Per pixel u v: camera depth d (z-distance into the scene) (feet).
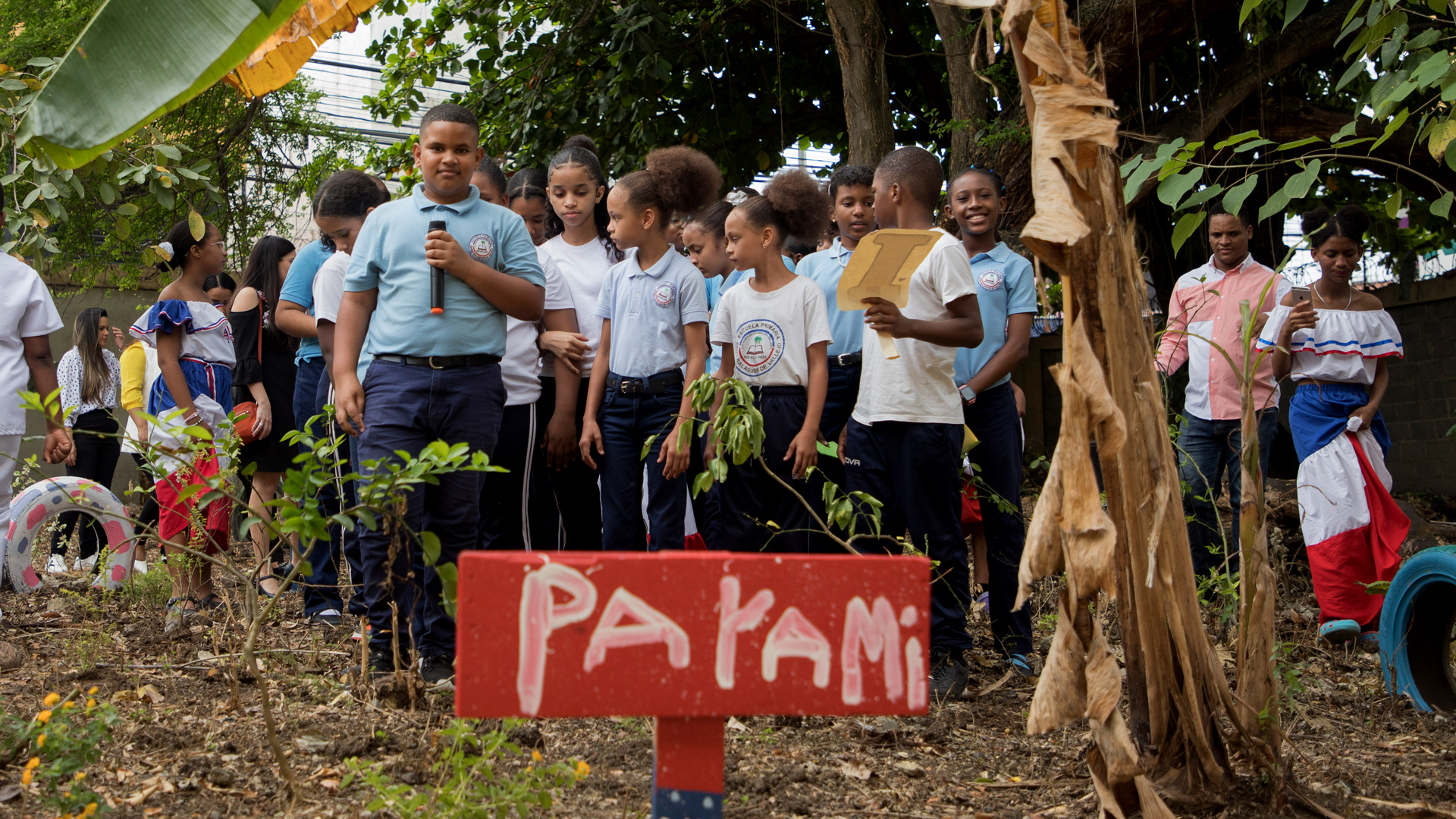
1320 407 15.47
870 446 13.03
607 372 13.91
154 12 7.87
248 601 11.04
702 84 35.58
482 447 11.62
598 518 15.21
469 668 4.25
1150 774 8.20
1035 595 16.21
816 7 36.22
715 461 11.09
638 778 8.59
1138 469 7.84
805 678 4.47
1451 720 11.15
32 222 14.43
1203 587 13.83
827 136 39.83
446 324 11.37
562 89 34.65
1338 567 14.74
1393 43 12.10
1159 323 24.82
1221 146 10.12
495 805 6.89
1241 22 12.69
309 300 16.21
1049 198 6.41
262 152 45.50
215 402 16.81
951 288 12.31
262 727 9.62
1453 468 35.94
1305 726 10.85
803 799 8.41
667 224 13.85
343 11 10.55
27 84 12.59
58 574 19.88
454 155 11.74
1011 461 13.80
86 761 7.55
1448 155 11.05
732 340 13.37
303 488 8.09
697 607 4.42
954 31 30.12
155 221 37.52
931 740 10.17
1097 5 28.04
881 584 4.53
